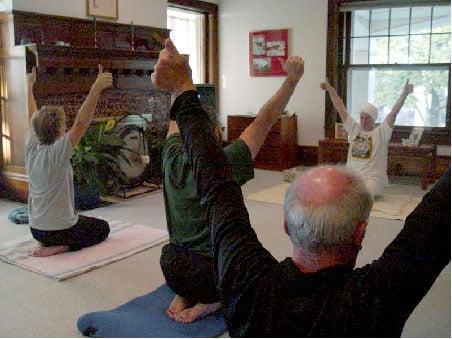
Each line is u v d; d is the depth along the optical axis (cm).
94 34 527
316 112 678
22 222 409
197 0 694
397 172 619
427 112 610
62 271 297
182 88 97
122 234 373
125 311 236
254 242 94
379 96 639
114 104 532
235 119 691
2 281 287
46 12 483
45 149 314
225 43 738
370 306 80
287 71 151
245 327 89
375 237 370
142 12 585
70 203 329
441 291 272
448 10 577
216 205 94
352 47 646
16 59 457
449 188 79
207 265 205
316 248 87
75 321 238
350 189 87
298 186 91
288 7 679
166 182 207
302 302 85
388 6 607
